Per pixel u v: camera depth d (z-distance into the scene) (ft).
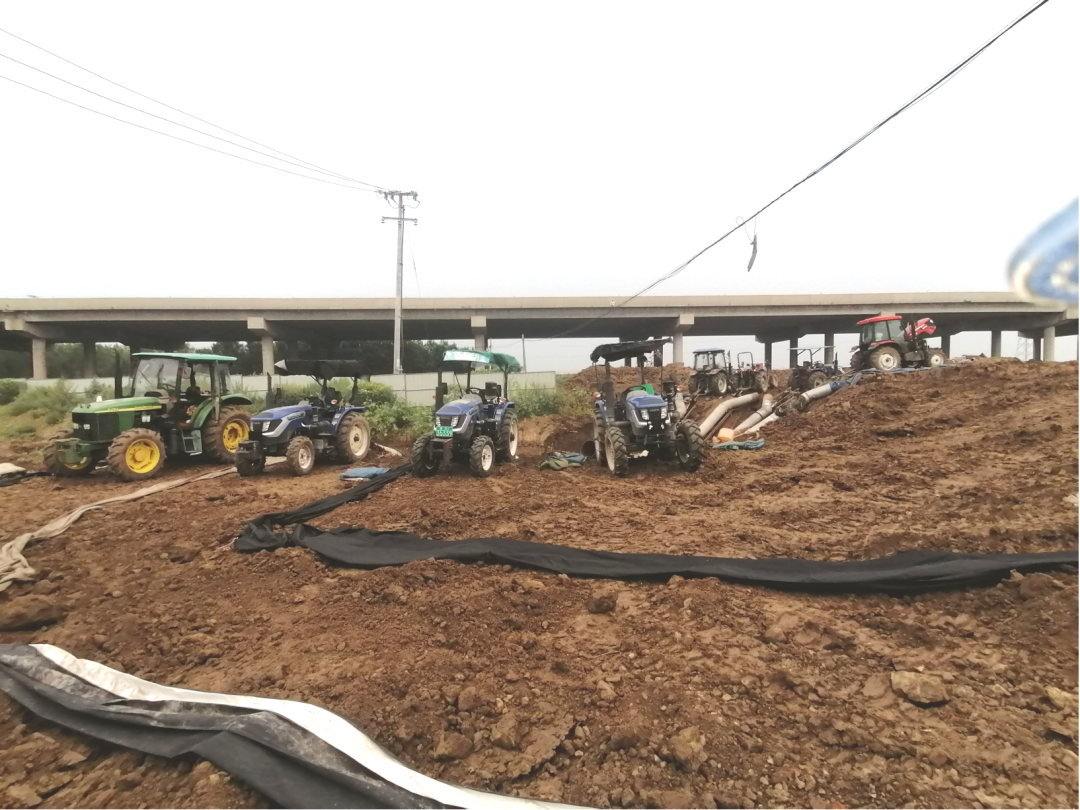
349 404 38.78
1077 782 6.81
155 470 31.78
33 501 26.16
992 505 16.67
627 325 107.65
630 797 6.99
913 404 33.24
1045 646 9.46
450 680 9.82
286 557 16.19
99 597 14.19
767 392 51.34
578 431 50.06
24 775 7.88
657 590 13.21
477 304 94.99
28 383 73.51
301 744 7.84
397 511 21.85
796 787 7.07
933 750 7.42
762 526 17.92
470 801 6.87
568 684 9.60
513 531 18.76
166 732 8.46
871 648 10.12
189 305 92.12
